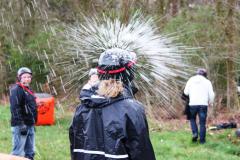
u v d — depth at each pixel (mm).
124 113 2676
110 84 2768
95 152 2732
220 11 13867
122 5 11922
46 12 16219
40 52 15031
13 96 6238
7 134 10047
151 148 2697
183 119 11320
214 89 14141
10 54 17141
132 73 2869
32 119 6438
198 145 9555
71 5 15359
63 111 10570
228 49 13586
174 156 8555
